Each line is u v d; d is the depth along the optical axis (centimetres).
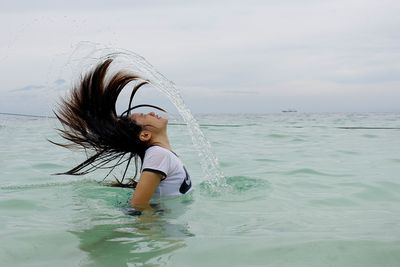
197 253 257
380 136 1173
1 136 1145
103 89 414
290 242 274
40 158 705
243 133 1312
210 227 315
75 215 351
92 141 427
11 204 389
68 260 249
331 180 513
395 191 452
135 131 413
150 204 382
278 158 712
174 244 274
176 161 399
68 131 437
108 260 248
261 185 468
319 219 339
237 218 340
